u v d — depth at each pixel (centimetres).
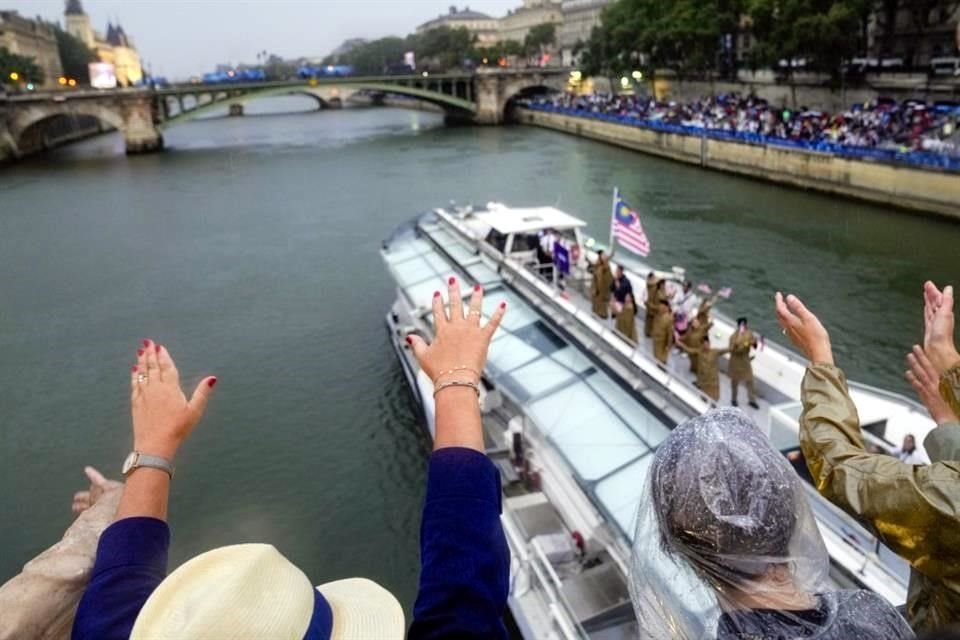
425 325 2103
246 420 2247
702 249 3806
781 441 1143
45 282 3803
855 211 4441
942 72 5309
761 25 5947
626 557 1127
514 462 1508
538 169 6588
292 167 7331
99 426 2322
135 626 163
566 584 1198
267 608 164
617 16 9081
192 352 2814
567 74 11169
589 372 1455
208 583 165
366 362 2641
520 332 1691
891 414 1334
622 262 2298
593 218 4684
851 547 935
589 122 8544
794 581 193
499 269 2055
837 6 5159
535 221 2227
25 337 3059
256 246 4388
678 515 199
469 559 193
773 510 194
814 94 6544
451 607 186
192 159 8138
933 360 290
